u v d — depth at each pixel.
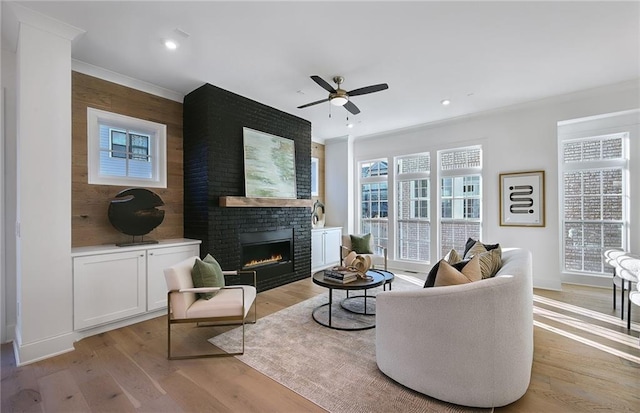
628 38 2.63
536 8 2.23
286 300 3.85
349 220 6.30
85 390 1.97
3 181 2.64
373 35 2.59
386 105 4.38
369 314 3.31
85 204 3.13
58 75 2.46
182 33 2.56
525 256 2.46
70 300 2.54
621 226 4.14
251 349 2.52
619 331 2.84
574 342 2.62
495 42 2.71
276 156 4.50
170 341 2.46
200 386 2.01
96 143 3.23
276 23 2.42
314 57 2.98
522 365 1.82
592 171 4.34
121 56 2.96
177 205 3.92
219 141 3.77
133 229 3.18
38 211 2.37
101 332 2.85
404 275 5.23
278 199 4.41
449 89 3.79
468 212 5.00
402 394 1.91
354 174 6.43
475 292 1.75
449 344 1.81
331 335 2.79
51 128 2.43
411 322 1.93
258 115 4.29
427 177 5.44
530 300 1.99
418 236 5.60
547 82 3.60
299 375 2.13
